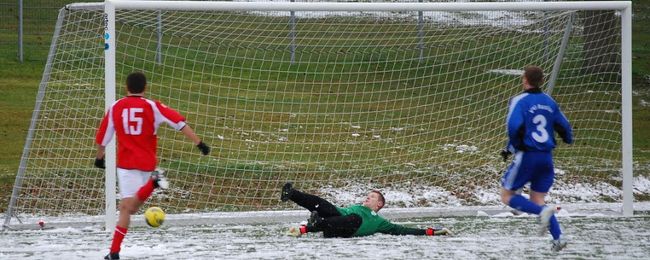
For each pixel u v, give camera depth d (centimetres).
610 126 6488
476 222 4625
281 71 5759
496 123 5781
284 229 4384
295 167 5581
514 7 4859
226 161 5662
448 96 6159
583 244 3584
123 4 4362
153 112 3166
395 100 5756
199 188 5419
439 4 4809
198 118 6078
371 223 3938
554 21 5616
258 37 5816
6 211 5059
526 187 6031
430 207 5191
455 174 5644
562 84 6016
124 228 3155
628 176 4903
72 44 5128
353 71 6450
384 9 4775
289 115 6025
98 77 5431
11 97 7756
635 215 4922
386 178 5591
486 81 5784
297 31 5650
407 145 5816
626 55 4966
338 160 5638
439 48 5888
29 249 3538
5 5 9144
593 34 5762
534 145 3288
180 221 4675
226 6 4591
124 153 3158
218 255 3306
